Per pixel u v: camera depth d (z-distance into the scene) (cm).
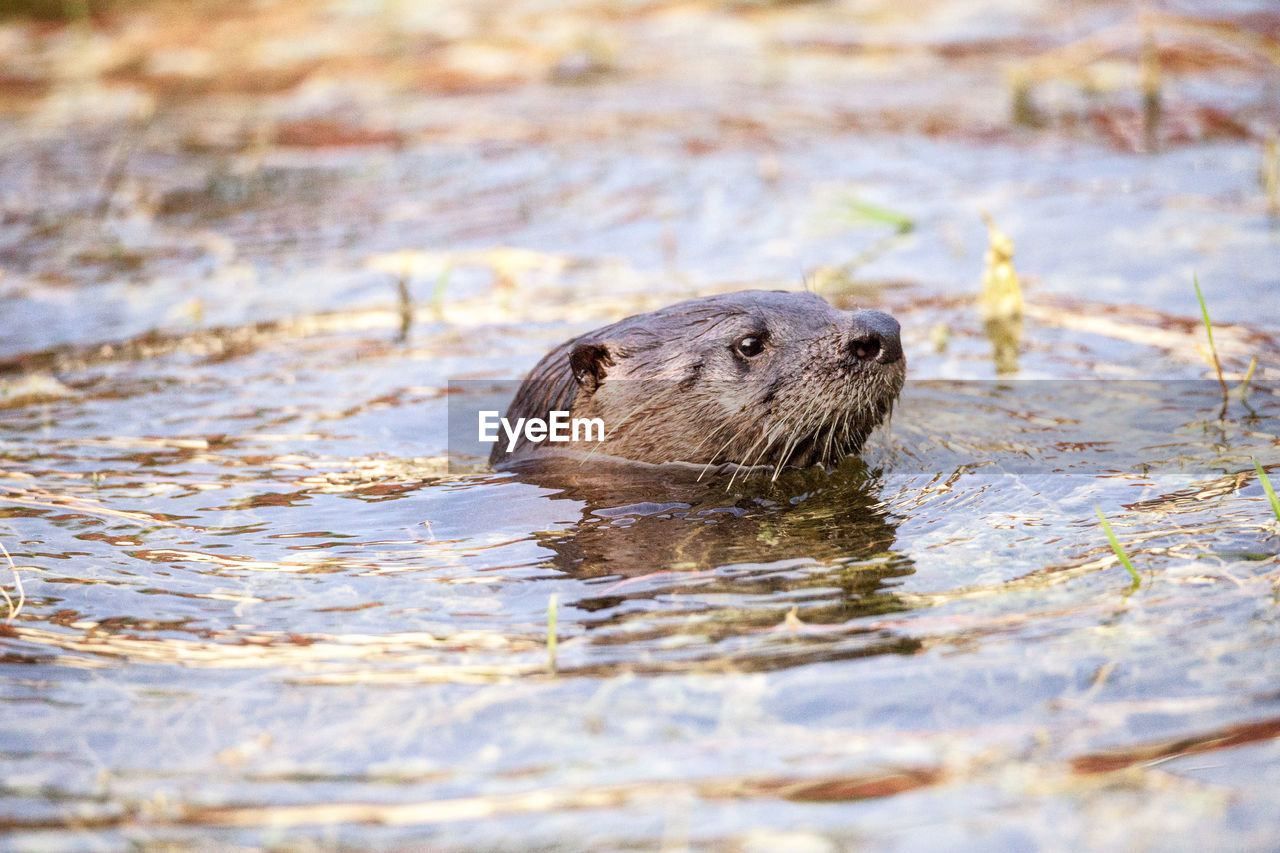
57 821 456
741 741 488
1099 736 480
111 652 582
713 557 673
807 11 2392
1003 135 1648
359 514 761
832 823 440
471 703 523
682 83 1975
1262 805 437
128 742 505
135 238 1428
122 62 2242
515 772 475
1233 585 593
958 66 1991
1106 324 1066
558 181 1557
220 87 2078
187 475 836
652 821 444
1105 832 429
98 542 721
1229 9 2152
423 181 1588
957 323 1094
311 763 487
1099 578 612
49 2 2538
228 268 1320
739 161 1597
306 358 1080
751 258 1277
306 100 1989
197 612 624
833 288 1184
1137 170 1475
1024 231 1311
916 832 434
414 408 965
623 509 758
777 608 600
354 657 570
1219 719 486
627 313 1133
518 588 642
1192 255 1205
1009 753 473
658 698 521
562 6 2484
